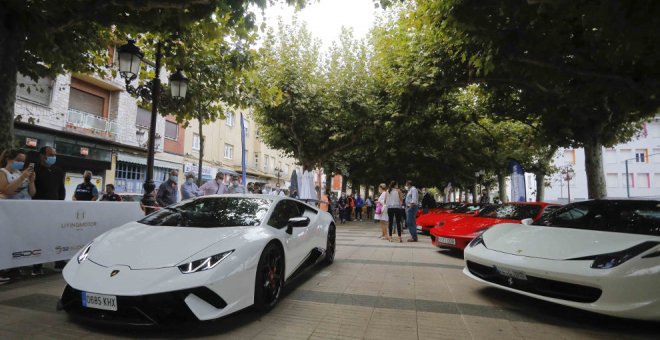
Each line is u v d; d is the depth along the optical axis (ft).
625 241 11.89
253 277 11.27
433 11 23.00
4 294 13.39
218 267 10.23
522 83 29.45
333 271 19.26
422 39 32.27
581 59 21.67
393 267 20.75
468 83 31.55
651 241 11.51
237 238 11.69
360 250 27.40
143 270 9.93
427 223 38.27
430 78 32.27
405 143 62.69
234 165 96.02
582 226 14.75
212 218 13.65
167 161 68.85
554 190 130.11
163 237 11.60
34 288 14.26
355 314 12.37
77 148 50.47
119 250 10.96
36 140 45.11
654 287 10.55
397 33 35.42
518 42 21.42
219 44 28.40
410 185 34.09
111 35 26.48
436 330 11.05
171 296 9.52
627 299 10.62
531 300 14.39
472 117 50.75
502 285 13.48
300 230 16.19
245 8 18.30
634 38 15.79
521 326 11.58
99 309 9.70
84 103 53.11
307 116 53.72
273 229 13.61
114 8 18.60
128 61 23.91
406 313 12.58
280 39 52.60
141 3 16.38
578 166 127.54
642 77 20.81
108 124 55.67
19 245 14.99
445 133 61.67
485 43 22.44
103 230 18.99
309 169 62.95
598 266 11.16
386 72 43.39
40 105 45.65
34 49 20.58
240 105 32.60
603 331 11.29
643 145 123.34
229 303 10.30
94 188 25.72
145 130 63.05
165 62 27.50
